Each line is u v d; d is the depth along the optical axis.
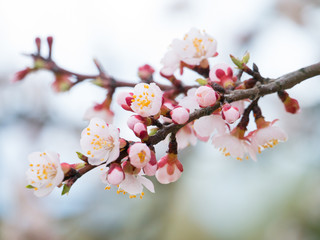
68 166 0.55
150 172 0.54
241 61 0.59
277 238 0.80
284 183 0.84
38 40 0.76
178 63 0.66
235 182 0.87
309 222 0.80
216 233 0.83
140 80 0.70
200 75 0.65
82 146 0.55
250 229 0.81
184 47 0.65
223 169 0.91
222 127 0.60
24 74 0.76
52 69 0.75
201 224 0.85
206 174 0.92
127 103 0.57
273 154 0.89
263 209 0.82
